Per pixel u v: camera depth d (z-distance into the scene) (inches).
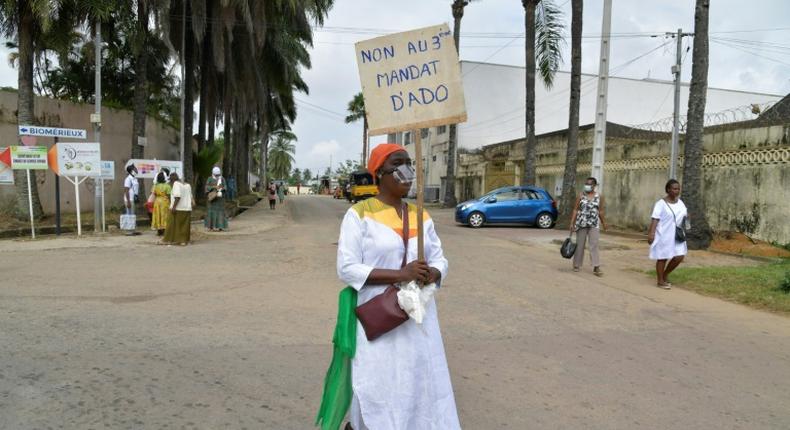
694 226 500.4
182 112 769.6
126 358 183.3
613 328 240.8
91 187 742.5
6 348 189.2
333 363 111.4
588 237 382.0
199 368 176.4
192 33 804.0
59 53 599.2
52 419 138.2
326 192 3508.9
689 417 151.3
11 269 339.9
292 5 820.6
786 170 472.7
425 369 103.7
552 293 310.2
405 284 104.1
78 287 289.7
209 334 212.8
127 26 633.0
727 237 515.2
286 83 1122.0
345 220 107.3
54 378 164.2
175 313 242.2
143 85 680.4
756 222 502.0
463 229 717.9
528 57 831.7
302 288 304.7
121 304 255.6
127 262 377.1
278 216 887.7
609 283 346.3
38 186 660.1
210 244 491.8
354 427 106.1
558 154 914.7
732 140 530.0
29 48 553.9
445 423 104.3
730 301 300.7
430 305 107.3
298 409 148.3
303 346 201.2
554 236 626.5
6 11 532.1
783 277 326.0
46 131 494.9
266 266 374.9
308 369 177.8
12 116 633.6
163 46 909.2
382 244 104.5
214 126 1065.5
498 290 314.0
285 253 439.5
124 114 802.8
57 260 380.2
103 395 153.5
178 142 1020.5
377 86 118.1
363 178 1537.9
